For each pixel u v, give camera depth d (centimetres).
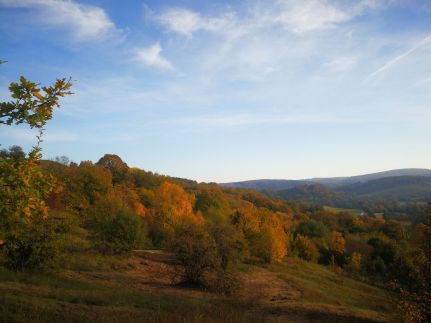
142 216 4469
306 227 6456
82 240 2906
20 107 567
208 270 2145
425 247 1360
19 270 1608
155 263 2773
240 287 2084
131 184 6209
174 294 1739
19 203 549
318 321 1434
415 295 1291
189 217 4369
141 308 1274
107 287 1658
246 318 1215
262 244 4141
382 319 1616
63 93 598
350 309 1847
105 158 8556
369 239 6147
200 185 9844
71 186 4069
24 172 565
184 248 2150
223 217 5416
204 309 1271
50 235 1736
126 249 2777
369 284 4241
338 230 7562
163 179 7844
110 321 955
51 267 1772
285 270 3969
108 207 3094
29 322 842
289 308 1653
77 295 1317
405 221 7769
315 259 5581
